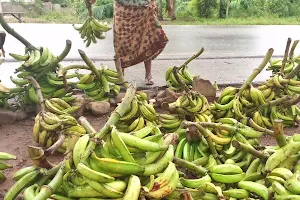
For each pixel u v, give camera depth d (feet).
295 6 69.82
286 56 14.82
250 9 67.21
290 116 15.39
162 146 8.52
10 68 24.89
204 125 11.24
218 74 25.46
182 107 13.02
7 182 11.28
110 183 7.66
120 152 7.98
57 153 12.97
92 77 16.33
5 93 15.40
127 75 24.13
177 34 43.70
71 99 16.01
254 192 9.00
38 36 37.35
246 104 14.02
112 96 17.54
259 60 30.22
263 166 10.02
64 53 15.47
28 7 60.08
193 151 11.08
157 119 13.12
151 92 18.93
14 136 14.38
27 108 15.96
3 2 54.34
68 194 8.17
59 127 12.60
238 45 36.83
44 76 15.71
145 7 18.84
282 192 8.63
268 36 43.45
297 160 9.64
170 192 8.04
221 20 61.72
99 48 32.50
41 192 7.67
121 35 19.26
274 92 15.02
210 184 8.95
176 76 13.28
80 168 7.51
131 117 12.11
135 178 7.75
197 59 30.07
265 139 14.49
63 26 46.24
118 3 18.81
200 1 64.34
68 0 71.41
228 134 11.35
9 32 15.42
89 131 9.31
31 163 12.44
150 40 19.58
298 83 15.03
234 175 9.42
